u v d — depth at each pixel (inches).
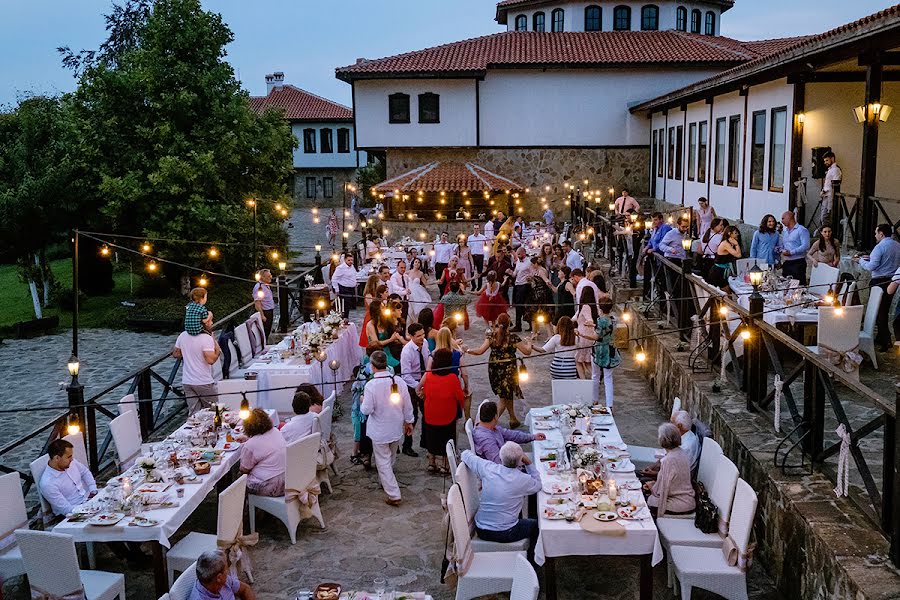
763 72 688.4
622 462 322.3
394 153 1362.0
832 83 684.7
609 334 462.3
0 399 666.2
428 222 1290.6
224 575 233.9
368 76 1295.5
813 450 293.6
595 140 1327.5
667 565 290.5
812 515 256.4
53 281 1138.7
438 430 399.9
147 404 458.3
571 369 445.7
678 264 582.9
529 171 1342.3
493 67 1304.1
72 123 1047.6
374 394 368.8
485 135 1337.4
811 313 428.8
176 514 293.0
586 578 302.8
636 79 1306.6
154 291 1138.7
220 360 532.4
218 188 1064.2
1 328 952.9
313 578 308.0
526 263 690.8
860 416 354.6
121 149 1058.1
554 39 1437.0
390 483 372.8
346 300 753.0
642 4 1617.9
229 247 1058.7
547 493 298.4
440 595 293.4
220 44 1117.1
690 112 1028.5
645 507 283.1
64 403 645.3
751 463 312.5
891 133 700.0
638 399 515.5
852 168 695.1
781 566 278.8
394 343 484.1
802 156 693.9
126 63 1108.5
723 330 412.8
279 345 542.6
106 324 986.1
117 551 320.8
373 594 245.9
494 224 1059.3
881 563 224.7
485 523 292.0
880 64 537.0
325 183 2365.9
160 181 999.6
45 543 256.4
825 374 280.8
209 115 1085.1
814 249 519.8
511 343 446.9
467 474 301.6
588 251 938.7
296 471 338.0
